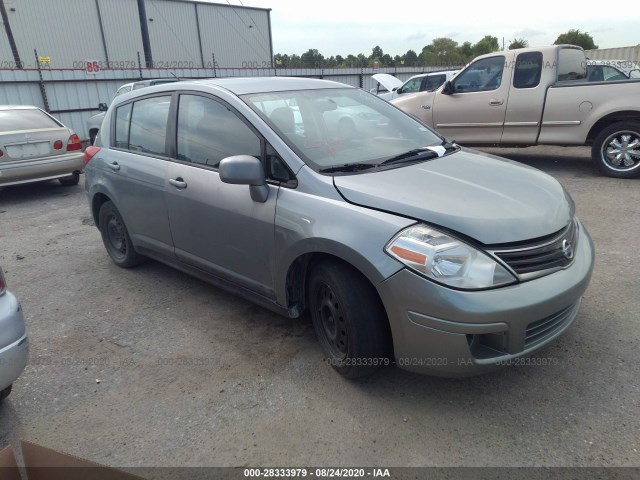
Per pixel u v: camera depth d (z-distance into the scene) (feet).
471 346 7.65
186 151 11.81
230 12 116.88
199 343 10.89
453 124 26.00
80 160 27.84
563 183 22.08
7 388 8.59
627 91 20.97
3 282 8.05
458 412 8.25
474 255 7.55
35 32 89.25
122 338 11.32
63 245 18.30
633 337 9.91
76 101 53.16
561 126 22.85
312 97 11.66
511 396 8.54
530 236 7.88
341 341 8.95
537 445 7.46
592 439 7.49
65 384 9.71
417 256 7.57
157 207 12.56
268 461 7.51
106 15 97.45
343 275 8.49
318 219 8.71
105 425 8.50
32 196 27.22
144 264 15.80
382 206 8.27
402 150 10.91
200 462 7.57
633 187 20.56
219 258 11.18
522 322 7.54
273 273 9.84
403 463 7.30
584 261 8.77
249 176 9.32
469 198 8.41
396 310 7.78
